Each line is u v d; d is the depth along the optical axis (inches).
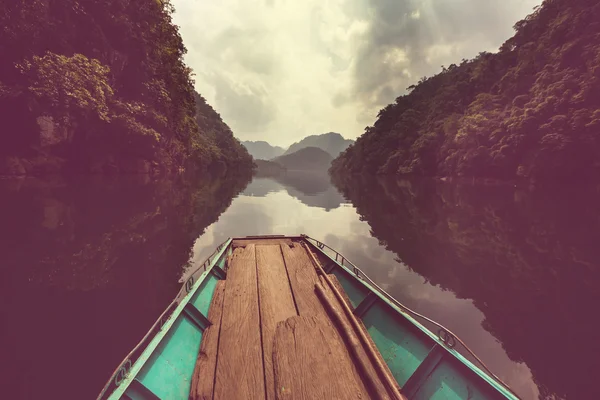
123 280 304.3
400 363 136.2
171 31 1734.7
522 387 171.2
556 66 1688.0
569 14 1809.8
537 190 1353.3
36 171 1060.5
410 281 328.2
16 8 912.3
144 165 1492.4
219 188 1497.3
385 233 565.3
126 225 530.9
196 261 369.1
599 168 1360.7
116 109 1257.4
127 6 1391.5
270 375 118.6
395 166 3294.8
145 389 104.3
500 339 217.2
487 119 1969.7
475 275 346.3
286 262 249.9
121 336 207.9
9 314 233.5
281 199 1171.3
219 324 158.7
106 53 1268.5
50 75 949.8
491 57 2699.3
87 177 1189.7
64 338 204.4
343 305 165.5
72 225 502.3
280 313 167.0
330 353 130.0
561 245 468.1
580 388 169.6
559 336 221.6
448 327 235.0
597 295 288.4
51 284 288.2
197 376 119.0
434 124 2810.0
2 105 895.1
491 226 616.1
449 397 111.8
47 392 155.8
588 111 1333.7
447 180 2260.1
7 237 422.6
